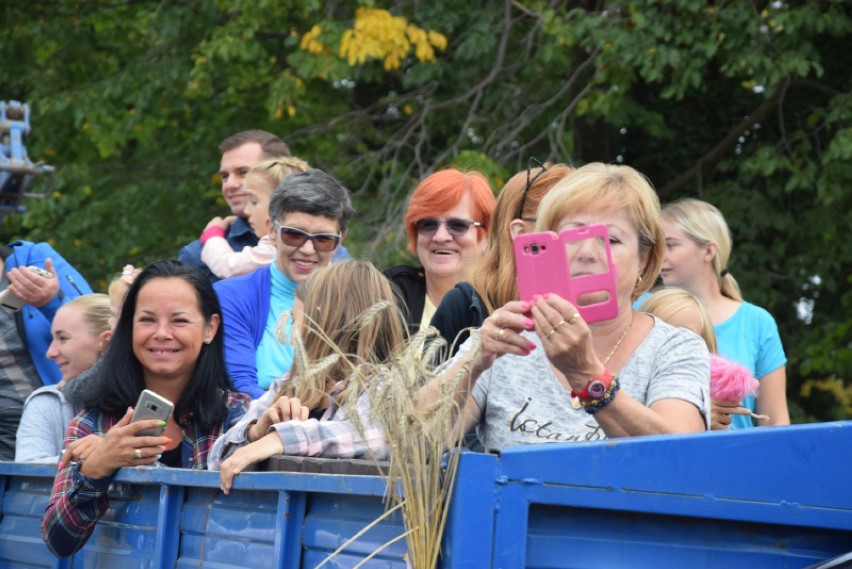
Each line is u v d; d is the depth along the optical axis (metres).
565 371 7.68
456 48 32.16
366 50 28.61
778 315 32.75
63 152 39.41
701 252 14.05
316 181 13.80
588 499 6.86
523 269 7.74
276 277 13.80
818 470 7.38
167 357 11.09
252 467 8.84
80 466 10.17
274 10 32.03
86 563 10.68
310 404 9.50
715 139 33.34
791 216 31.42
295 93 31.02
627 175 8.55
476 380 8.05
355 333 9.66
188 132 38.06
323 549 7.61
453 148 30.27
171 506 9.27
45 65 39.31
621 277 8.36
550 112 31.72
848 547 7.54
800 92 31.84
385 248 29.42
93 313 14.18
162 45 35.69
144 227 37.38
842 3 28.03
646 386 8.36
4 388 14.79
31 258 15.95
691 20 27.83
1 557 12.12
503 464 6.70
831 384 34.06
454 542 6.56
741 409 10.89
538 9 29.98
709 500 7.17
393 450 6.80
